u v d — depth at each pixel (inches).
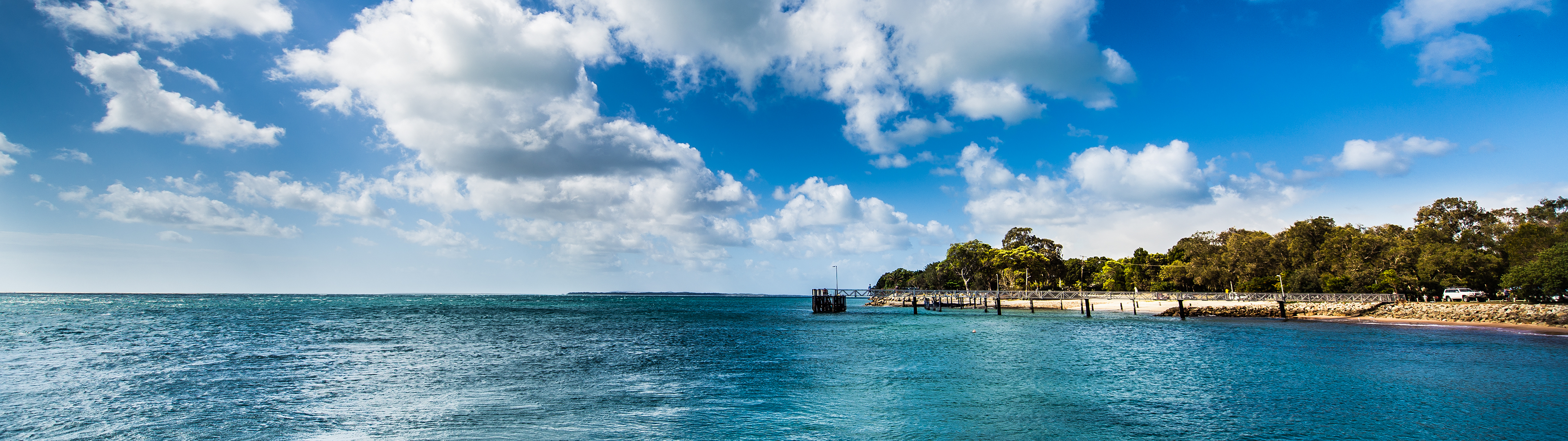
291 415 749.9
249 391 904.3
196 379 1007.6
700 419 748.6
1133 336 1870.1
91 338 1701.5
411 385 962.7
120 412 755.4
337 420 727.1
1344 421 748.0
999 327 2348.7
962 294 3646.7
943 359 1314.0
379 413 766.5
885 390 946.7
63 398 839.7
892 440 661.3
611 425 712.4
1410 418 761.6
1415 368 1161.4
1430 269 2655.0
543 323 2687.0
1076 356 1357.0
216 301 6717.5
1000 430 700.0
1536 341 1651.1
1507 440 665.0
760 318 3221.0
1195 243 3730.3
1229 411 799.7
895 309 4621.1
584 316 3385.8
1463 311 2319.1
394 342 1674.5
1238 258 3390.7
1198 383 1012.5
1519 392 919.7
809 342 1710.1
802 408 816.3
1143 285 4256.9
